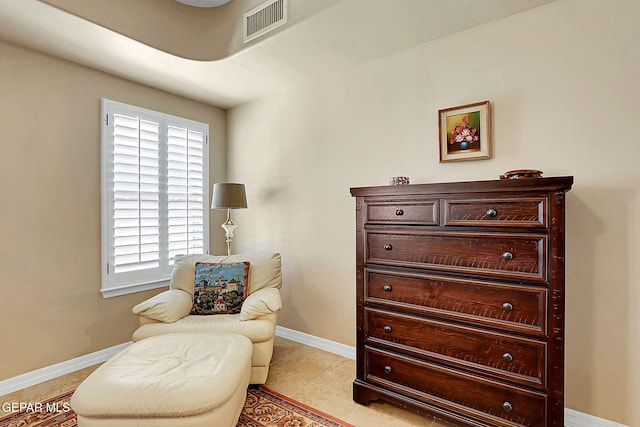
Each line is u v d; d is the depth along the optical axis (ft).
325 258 9.18
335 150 8.91
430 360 5.74
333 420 6.02
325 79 9.07
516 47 6.22
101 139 8.47
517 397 4.98
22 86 7.19
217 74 8.86
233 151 11.69
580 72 5.64
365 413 6.24
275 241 10.42
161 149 9.79
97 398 4.45
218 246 11.64
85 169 8.19
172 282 8.52
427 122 7.33
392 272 6.16
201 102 11.10
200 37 7.97
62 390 7.06
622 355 5.38
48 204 7.57
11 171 7.04
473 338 5.34
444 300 5.60
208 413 4.54
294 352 9.03
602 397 5.54
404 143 7.67
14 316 7.09
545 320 4.73
